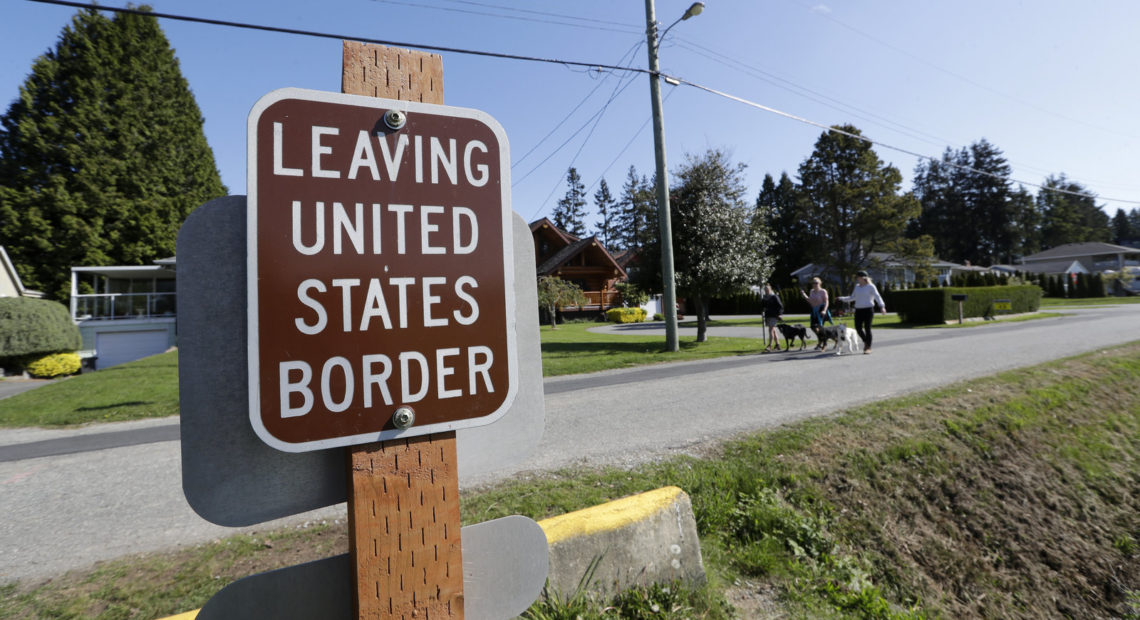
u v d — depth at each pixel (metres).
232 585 1.14
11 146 27.77
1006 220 67.88
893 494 4.30
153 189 29.81
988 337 12.66
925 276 37.69
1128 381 7.55
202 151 34.00
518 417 1.48
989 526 4.41
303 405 1.10
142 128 29.88
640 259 15.98
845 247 40.66
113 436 6.27
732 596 2.82
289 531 3.25
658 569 2.60
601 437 5.10
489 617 1.39
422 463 1.25
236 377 1.11
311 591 1.21
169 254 29.59
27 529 3.36
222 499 1.09
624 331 22.66
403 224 1.23
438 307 1.25
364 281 1.17
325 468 1.20
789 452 4.46
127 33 30.03
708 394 7.08
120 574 2.74
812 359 10.26
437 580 1.26
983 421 5.53
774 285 52.06
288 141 1.12
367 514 1.18
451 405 1.26
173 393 9.09
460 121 1.33
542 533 1.49
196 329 1.08
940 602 3.69
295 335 1.09
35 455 5.36
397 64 1.29
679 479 3.85
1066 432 5.82
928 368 8.17
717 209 14.71
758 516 3.49
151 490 4.14
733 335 18.36
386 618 1.19
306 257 1.11
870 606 3.04
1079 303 32.47
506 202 1.37
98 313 23.08
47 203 26.81
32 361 18.80
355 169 1.18
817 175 40.59
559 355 12.76
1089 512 4.91
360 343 1.16
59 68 28.50
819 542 3.51
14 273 23.66
